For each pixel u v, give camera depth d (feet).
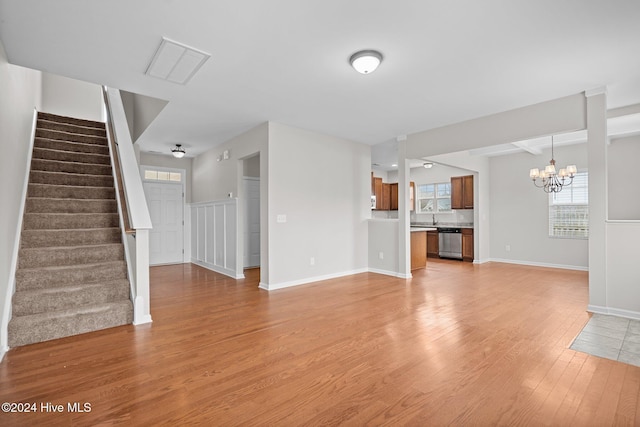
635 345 8.63
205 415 5.74
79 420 5.58
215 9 6.97
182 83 10.87
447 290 15.08
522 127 13.17
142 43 8.38
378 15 7.23
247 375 7.15
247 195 21.31
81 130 17.02
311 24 7.57
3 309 8.38
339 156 18.63
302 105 13.03
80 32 7.84
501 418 5.61
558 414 5.73
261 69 9.86
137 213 10.64
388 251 19.17
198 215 22.67
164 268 21.26
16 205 10.39
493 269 20.98
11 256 9.45
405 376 7.09
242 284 16.40
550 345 8.67
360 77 10.44
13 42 8.29
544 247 22.12
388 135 18.13
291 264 16.14
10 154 9.57
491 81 10.75
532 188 22.71
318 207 17.46
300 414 5.77
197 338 9.26
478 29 7.79
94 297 10.32
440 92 11.66
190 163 24.23
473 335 9.43
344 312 11.71
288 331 9.82
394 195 31.76
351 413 5.79
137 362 7.73
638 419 5.55
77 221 12.32
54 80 20.11
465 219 26.63
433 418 5.63
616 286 11.12
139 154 21.13
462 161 22.03
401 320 10.81
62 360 7.80
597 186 11.34
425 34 7.98
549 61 9.39
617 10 7.06
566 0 6.72
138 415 5.73
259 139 15.93
